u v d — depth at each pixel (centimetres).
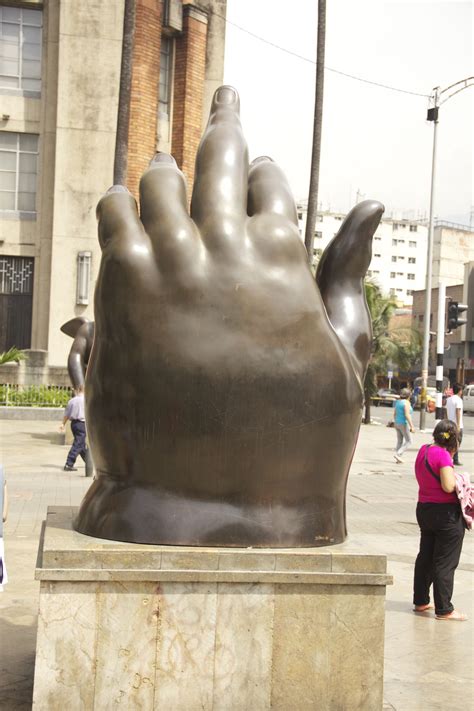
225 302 391
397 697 478
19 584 669
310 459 400
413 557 867
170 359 387
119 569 374
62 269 2512
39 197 2570
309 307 403
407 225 9788
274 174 435
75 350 1425
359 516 1125
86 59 2497
